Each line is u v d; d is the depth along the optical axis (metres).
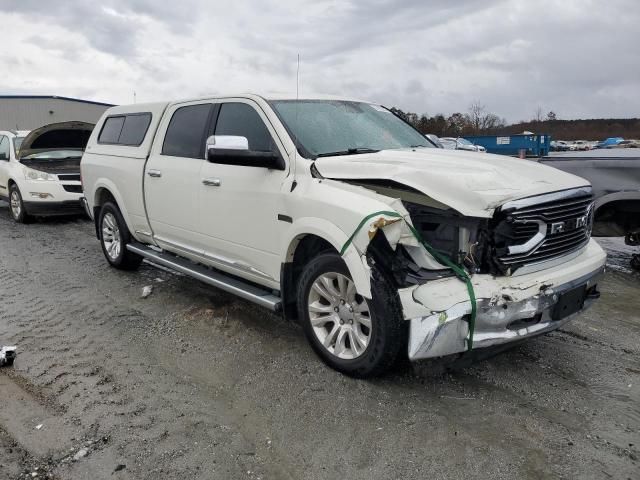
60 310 5.17
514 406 3.41
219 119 4.77
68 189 9.99
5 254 7.57
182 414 3.31
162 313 5.07
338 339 3.76
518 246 3.37
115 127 6.42
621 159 6.00
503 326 3.31
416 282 3.33
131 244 6.14
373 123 4.83
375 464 2.84
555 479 2.74
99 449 2.95
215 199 4.58
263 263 4.25
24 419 3.24
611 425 3.21
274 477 2.75
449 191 3.35
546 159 6.60
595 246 4.12
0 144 11.34
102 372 3.86
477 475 2.76
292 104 4.46
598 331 4.67
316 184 3.77
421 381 3.70
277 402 3.46
